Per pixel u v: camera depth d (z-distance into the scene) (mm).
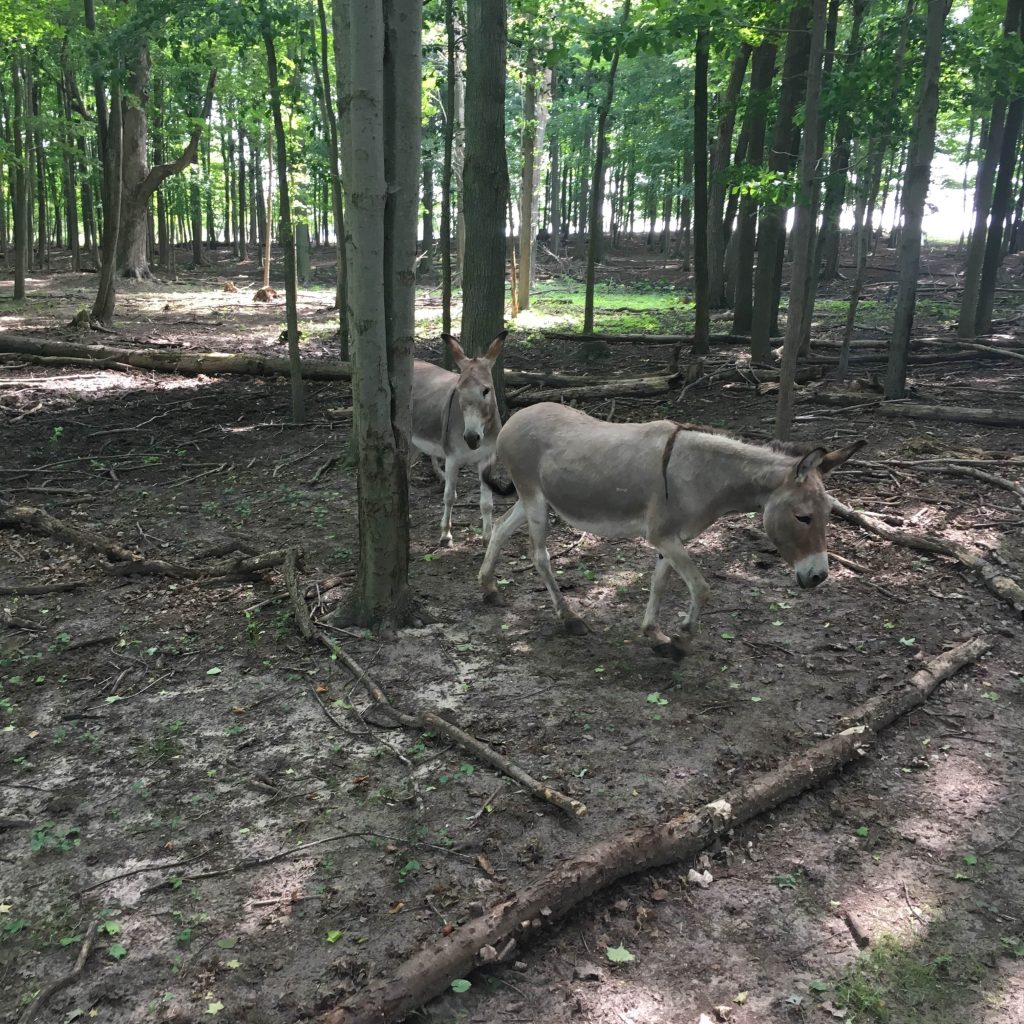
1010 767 4148
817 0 7715
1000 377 12836
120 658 5410
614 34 10812
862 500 7895
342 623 5754
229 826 3805
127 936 3193
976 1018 2811
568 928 3232
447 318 11930
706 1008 2875
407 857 3568
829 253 28922
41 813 3924
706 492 4809
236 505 8477
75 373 14625
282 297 27734
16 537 7578
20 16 18641
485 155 10016
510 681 5043
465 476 9711
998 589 5914
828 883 3434
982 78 11211
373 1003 2812
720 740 4383
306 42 10617
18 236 22719
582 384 12789
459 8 12000
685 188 25406
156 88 27938
